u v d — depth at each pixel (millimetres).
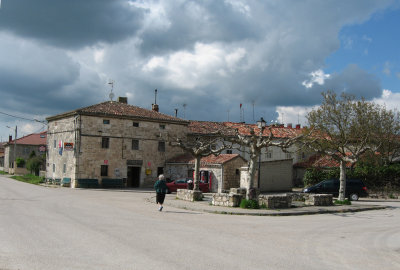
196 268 7707
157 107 52500
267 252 9781
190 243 10406
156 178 43531
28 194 27141
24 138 78438
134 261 8047
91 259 8078
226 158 39344
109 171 40719
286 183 43094
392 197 38969
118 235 11141
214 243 10609
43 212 16156
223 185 38125
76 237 10500
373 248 11203
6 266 7262
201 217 17219
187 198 25656
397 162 45812
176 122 45156
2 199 21766
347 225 16406
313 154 53594
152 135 43562
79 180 38625
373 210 24641
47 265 7449
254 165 21703
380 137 39906
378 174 40156
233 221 16219
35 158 63094
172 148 44969
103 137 40656
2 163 91500
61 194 28812
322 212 21625
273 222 16516
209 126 51094
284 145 21859
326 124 38969
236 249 9930
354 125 38500
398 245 11820
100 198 26500
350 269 8500
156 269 7477
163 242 10359
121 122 41719
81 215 15727
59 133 44562
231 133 48750
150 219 15438
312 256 9633
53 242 9680
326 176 41875
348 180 34125
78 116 39562
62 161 42906
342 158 26984
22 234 10617
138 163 42438
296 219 18172
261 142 21594
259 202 22047
